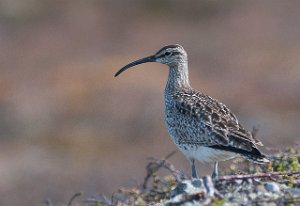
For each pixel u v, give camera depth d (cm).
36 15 3822
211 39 3588
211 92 2972
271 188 1138
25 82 3112
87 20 3806
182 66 1439
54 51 3494
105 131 2669
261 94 2930
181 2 3916
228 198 1108
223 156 1293
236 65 3250
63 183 2298
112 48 3534
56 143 2616
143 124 2678
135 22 3806
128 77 3016
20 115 2766
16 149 2581
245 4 3916
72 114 2780
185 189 1121
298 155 1340
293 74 3081
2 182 2320
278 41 3488
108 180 2305
